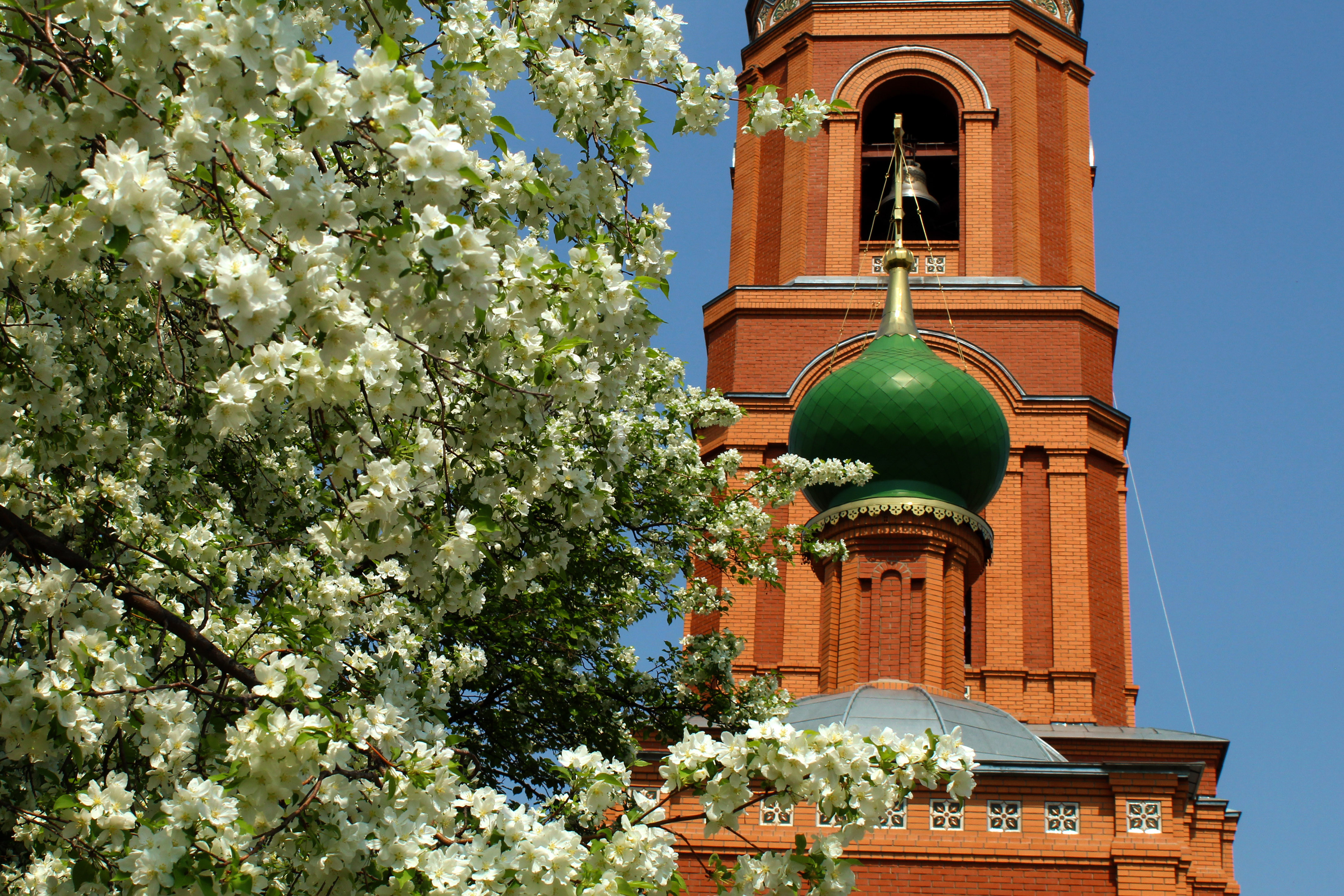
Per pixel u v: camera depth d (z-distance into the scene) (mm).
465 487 8062
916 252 32469
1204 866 21297
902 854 18031
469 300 6707
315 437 7809
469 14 8227
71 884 7199
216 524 10195
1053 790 18281
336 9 8484
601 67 8719
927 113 35281
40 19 6973
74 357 9562
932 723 20297
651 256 8961
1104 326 31594
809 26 34875
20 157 6555
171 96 6598
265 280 6160
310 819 7105
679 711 17531
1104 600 28891
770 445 30109
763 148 34438
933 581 23125
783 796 7629
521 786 16312
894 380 24078
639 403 16844
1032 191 33031
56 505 9289
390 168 7207
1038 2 35688
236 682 8953
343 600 9883
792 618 28328
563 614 15617
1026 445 30016
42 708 7082
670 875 7656
